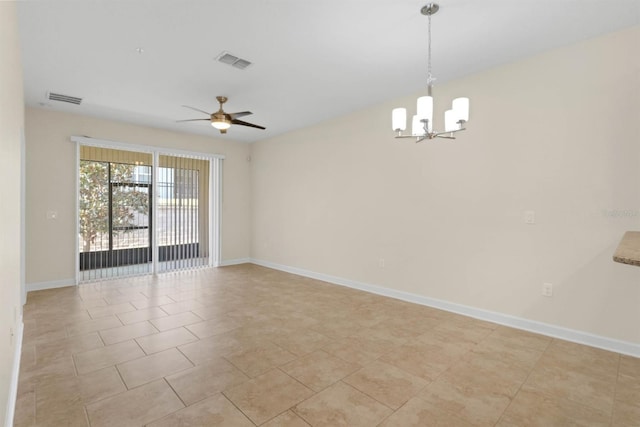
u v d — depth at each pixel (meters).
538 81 3.16
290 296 4.47
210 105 4.58
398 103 4.31
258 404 2.05
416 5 2.39
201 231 6.50
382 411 1.99
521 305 3.30
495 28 2.70
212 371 2.45
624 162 2.74
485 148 3.52
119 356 2.68
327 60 3.25
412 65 3.37
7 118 1.63
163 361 2.60
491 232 3.49
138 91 4.05
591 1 2.35
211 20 2.57
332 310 3.88
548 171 3.11
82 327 3.29
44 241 4.78
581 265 2.95
